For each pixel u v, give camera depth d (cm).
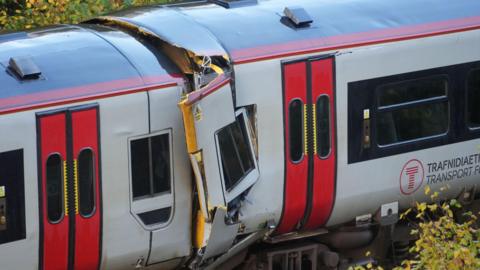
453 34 2956
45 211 2403
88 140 2441
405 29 2883
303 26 2783
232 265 2827
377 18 2888
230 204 2631
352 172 2830
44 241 2412
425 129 2952
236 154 2612
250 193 2670
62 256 2453
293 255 2891
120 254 2541
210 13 2803
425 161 2961
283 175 2712
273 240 2808
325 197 2795
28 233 2386
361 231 2959
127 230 2531
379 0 2966
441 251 2408
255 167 2667
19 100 2362
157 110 2533
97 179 2464
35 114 2369
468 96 3022
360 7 2919
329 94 2759
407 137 2919
